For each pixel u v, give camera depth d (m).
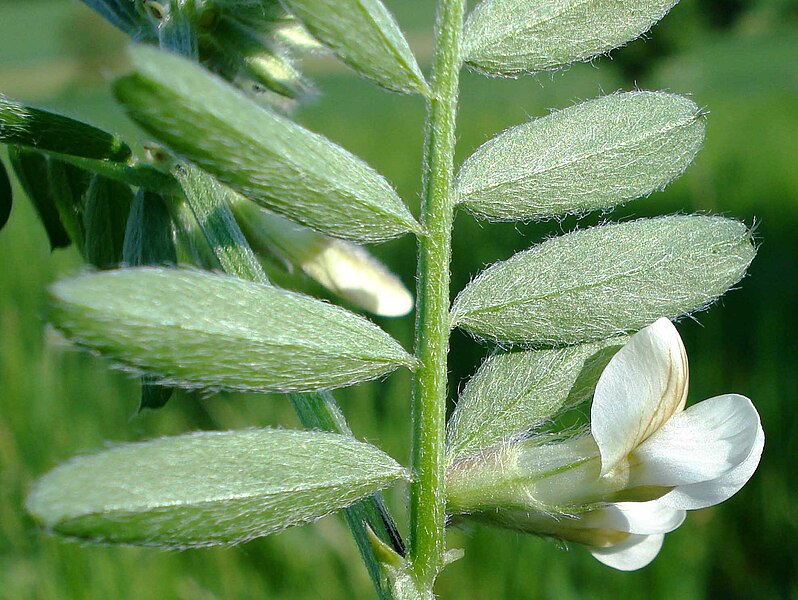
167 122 0.06
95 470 0.06
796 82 1.14
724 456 0.07
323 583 0.22
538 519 0.08
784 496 0.24
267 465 0.07
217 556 0.22
